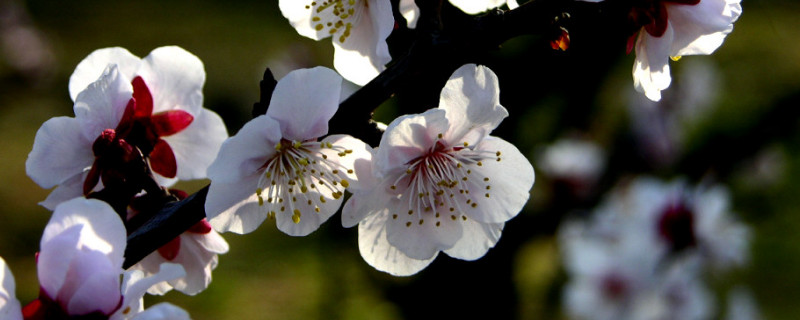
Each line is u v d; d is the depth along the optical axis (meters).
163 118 0.39
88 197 0.38
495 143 0.39
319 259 0.83
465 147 0.38
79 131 0.38
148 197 0.38
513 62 0.60
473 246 0.39
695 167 0.66
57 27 2.18
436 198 0.39
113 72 0.38
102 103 0.38
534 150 0.66
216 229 0.38
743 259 0.61
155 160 0.39
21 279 1.03
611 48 0.60
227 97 1.60
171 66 0.39
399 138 0.38
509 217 0.39
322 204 0.38
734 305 0.72
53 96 1.73
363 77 0.39
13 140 1.50
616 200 0.65
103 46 2.06
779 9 2.17
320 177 0.38
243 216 0.38
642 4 0.38
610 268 0.62
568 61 0.61
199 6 2.51
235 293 1.05
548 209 0.67
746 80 1.61
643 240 0.61
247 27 2.29
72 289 0.36
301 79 0.37
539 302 0.77
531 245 0.75
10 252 1.11
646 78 0.39
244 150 0.37
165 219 0.38
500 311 0.66
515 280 0.67
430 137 0.38
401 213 0.39
